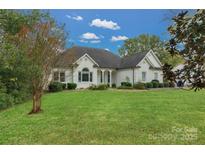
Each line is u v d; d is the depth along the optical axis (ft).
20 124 27.50
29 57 34.94
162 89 87.10
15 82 47.62
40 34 35.70
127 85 94.07
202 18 10.19
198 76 10.75
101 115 31.94
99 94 63.62
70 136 21.84
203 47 10.27
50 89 71.97
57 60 39.34
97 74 99.50
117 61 111.75
